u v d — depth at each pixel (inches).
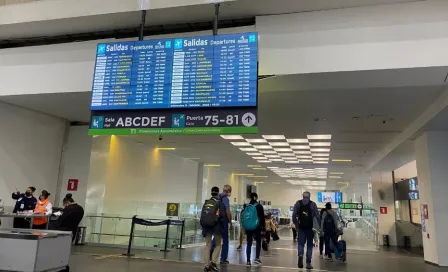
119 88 202.7
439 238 330.3
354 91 253.1
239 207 563.8
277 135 418.3
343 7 207.9
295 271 264.1
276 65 211.0
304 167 733.9
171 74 198.1
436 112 273.7
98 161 403.2
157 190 557.9
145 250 358.9
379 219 613.0
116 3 229.3
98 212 399.2
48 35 265.6
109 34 258.5
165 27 242.8
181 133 190.1
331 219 350.9
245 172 899.4
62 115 353.4
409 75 204.7
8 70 271.9
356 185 1171.9
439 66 189.8
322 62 205.0
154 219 394.0
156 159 558.6
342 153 536.7
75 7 237.6
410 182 530.3
